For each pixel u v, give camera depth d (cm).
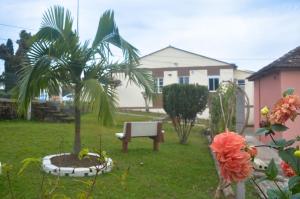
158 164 799
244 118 577
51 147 955
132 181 631
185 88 1188
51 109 1808
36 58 675
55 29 689
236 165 166
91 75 702
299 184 192
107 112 621
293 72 1077
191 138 1396
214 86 2909
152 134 994
